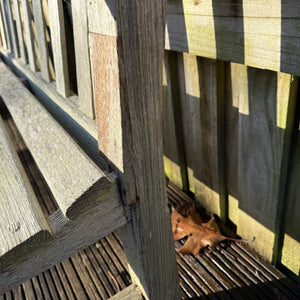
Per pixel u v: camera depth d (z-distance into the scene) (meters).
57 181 0.87
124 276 1.55
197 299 1.42
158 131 0.85
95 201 0.86
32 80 1.76
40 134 1.15
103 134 0.89
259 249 1.58
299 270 1.41
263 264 1.54
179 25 1.35
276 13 0.94
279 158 1.23
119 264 1.62
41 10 1.39
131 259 1.19
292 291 1.39
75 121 1.16
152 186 0.93
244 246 1.65
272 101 1.17
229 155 1.60
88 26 0.84
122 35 0.70
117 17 0.68
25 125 1.26
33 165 2.38
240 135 1.41
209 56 1.26
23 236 0.77
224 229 1.78
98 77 0.83
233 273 1.52
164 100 1.87
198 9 1.21
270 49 1.00
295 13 0.88
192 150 1.86
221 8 1.11
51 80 1.57
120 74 0.73
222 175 1.67
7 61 2.59
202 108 1.59
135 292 1.33
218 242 1.65
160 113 0.84
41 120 1.25
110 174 0.90
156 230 1.02
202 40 1.26
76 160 0.91
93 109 1.02
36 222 0.81
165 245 1.08
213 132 1.58
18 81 1.87
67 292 1.52
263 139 1.28
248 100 1.29
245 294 1.41
